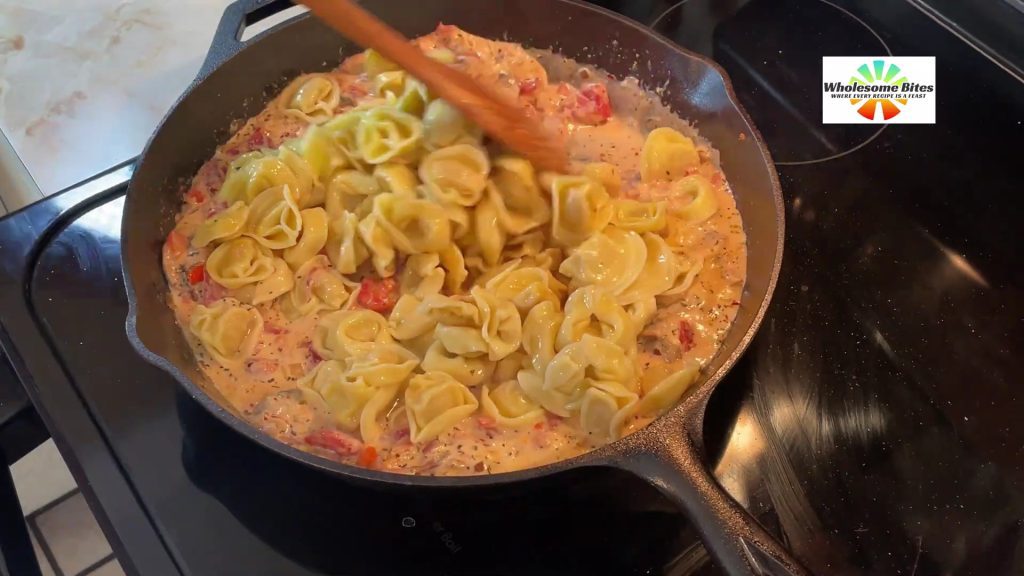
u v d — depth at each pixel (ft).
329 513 1.22
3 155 1.79
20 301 1.42
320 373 1.40
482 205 1.55
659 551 1.19
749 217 1.54
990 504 1.21
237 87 1.69
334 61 1.83
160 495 1.24
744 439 1.27
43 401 1.32
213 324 1.45
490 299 1.45
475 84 1.46
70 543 2.14
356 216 1.57
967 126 1.62
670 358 1.44
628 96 1.81
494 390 1.43
